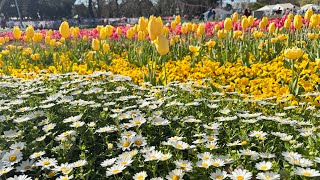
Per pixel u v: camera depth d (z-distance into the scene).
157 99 0.70
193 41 1.58
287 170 0.39
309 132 0.48
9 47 1.69
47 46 1.88
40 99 0.75
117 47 1.75
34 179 0.44
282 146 0.47
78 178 0.43
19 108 0.66
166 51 0.86
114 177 0.42
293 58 0.78
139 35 1.33
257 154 0.42
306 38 1.56
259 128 0.52
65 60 1.36
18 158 0.45
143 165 0.42
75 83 0.83
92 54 1.37
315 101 0.69
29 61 1.47
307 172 0.36
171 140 0.46
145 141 0.46
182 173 0.38
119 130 0.51
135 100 0.69
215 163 0.40
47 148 0.49
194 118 0.56
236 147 0.48
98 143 0.51
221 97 0.72
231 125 0.55
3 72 1.27
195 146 0.45
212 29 1.94
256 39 1.48
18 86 0.88
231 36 1.43
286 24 1.36
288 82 0.87
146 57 1.24
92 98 0.71
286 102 0.68
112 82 0.84
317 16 1.19
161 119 0.54
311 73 0.88
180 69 1.03
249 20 1.37
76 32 1.60
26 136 0.54
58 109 0.64
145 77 0.95
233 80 0.95
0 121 0.57
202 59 1.20
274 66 0.99
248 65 1.12
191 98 0.73
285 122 0.52
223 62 1.18
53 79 0.93
